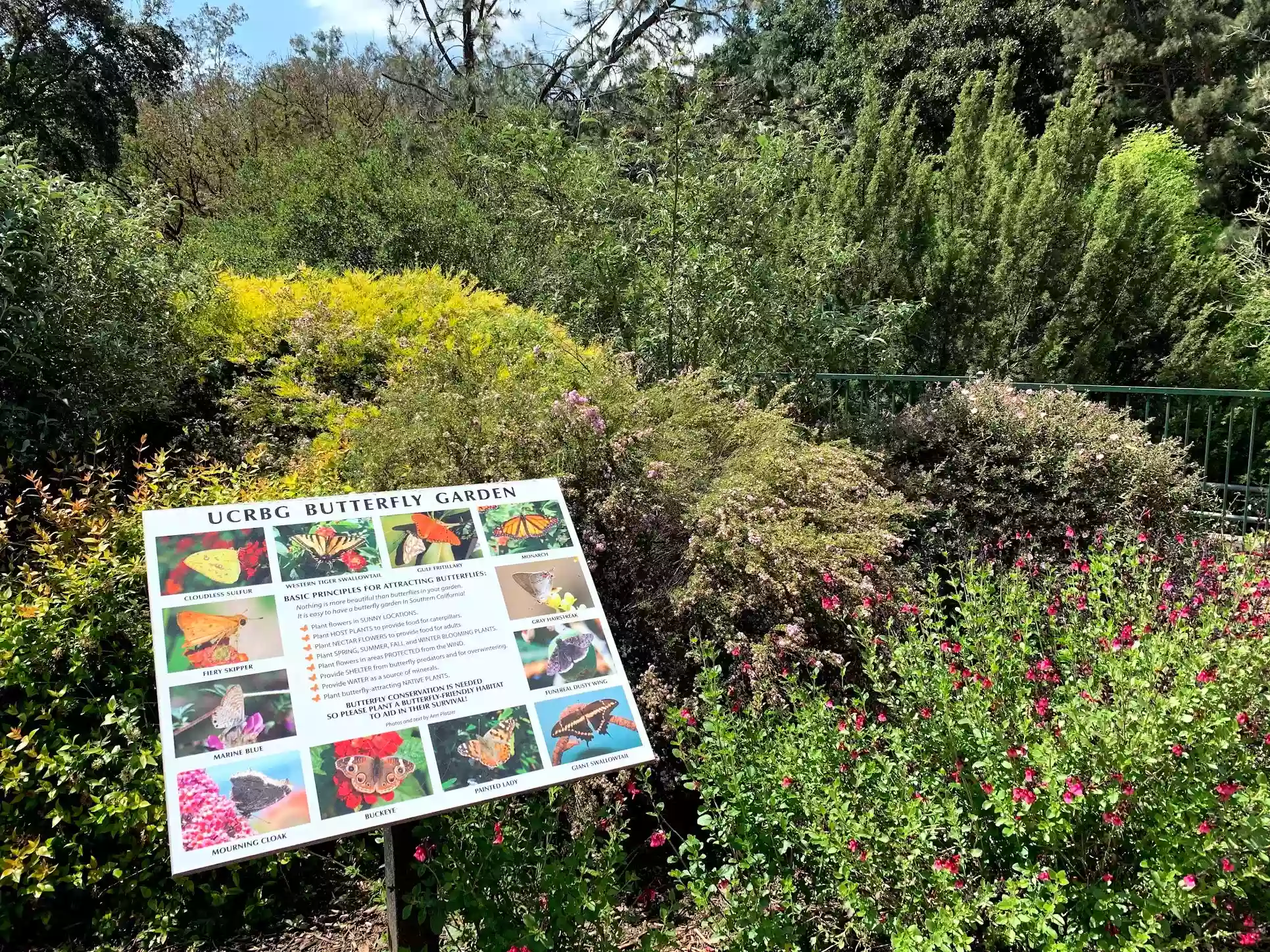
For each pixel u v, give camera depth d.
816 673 2.96
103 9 16.84
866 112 9.99
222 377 5.26
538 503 2.52
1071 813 2.19
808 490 3.92
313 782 1.91
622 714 2.24
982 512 4.90
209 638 2.00
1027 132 16.92
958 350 9.17
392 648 2.12
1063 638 2.87
